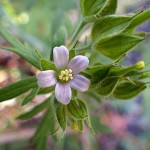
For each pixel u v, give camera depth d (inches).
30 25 3.7
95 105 2.7
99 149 3.8
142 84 2.0
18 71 3.1
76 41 2.1
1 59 3.1
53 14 3.4
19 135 3.3
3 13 3.4
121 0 3.5
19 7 3.6
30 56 2.1
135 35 2.0
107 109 3.6
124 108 3.8
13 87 2.0
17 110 3.0
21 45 2.2
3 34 2.2
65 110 1.9
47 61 1.9
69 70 1.9
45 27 3.7
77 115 1.9
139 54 3.3
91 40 2.1
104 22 2.0
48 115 2.2
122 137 3.9
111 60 2.0
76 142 3.6
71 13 3.4
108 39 2.0
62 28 2.2
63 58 1.9
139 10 2.0
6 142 3.4
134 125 3.9
